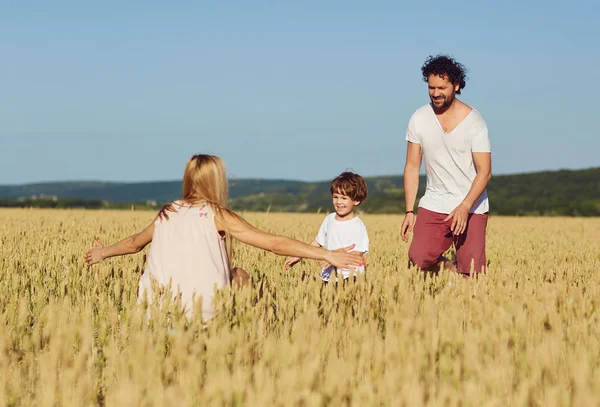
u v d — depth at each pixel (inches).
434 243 293.4
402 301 196.7
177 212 202.4
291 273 301.3
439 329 150.0
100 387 138.8
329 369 120.6
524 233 738.8
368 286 210.2
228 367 136.0
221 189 205.3
